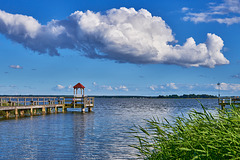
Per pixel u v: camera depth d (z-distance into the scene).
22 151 9.59
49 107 30.30
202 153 2.35
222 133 2.44
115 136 13.08
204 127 2.70
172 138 2.87
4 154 9.11
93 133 14.09
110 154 9.26
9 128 15.64
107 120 22.05
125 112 35.69
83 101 33.50
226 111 2.83
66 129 15.59
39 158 8.64
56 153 9.38
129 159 8.53
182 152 2.64
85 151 9.71
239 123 2.52
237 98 35.75
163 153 2.77
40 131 14.56
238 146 2.17
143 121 21.03
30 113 26.47
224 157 2.25
